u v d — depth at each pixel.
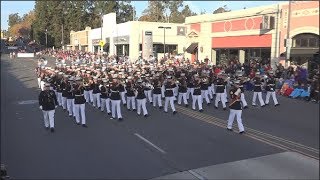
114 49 58.03
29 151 12.28
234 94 14.56
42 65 38.31
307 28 26.95
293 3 27.86
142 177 9.77
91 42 55.25
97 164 10.91
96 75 22.98
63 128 15.94
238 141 13.16
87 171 10.31
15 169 10.52
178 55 47.59
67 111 19.89
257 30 32.25
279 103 21.39
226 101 21.41
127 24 54.03
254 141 13.12
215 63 38.25
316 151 11.73
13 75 38.78
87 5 54.88
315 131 14.29
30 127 16.03
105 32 57.28
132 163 10.93
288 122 16.27
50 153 12.08
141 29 53.16
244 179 9.41
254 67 27.00
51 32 51.00
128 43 53.91
